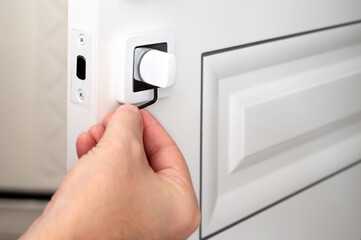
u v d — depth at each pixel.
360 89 0.81
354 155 0.84
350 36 0.77
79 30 0.47
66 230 0.39
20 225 1.34
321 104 0.75
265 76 0.66
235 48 0.60
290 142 0.72
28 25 1.21
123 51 0.47
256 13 0.61
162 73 0.46
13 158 1.30
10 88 1.26
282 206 0.74
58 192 0.41
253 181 0.68
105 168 0.41
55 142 1.29
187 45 0.54
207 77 0.58
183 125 0.57
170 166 0.49
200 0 0.54
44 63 1.24
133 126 0.45
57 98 1.26
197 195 0.61
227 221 0.66
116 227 0.41
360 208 0.90
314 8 0.69
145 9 0.49
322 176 0.79
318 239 0.82
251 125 0.65
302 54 0.70
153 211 0.43
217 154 0.63
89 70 0.47
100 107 0.47
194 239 0.62
